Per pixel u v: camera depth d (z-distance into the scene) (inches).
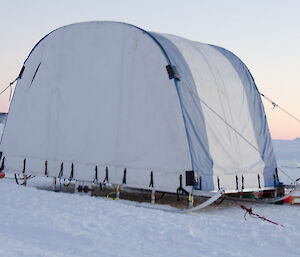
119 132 413.4
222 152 404.8
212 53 489.7
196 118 383.9
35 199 357.4
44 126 472.7
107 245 220.1
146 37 407.5
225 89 450.9
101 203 360.5
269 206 451.2
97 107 434.0
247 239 250.7
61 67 471.2
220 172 393.1
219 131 409.1
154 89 392.8
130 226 271.1
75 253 201.0
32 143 479.8
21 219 273.3
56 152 457.1
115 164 410.6
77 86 454.0
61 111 461.4
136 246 222.4
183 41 466.9
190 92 389.4
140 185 390.0
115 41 433.1
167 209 363.3
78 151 439.8
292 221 347.3
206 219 316.2
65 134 453.1
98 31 448.5
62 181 596.7
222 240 245.9
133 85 410.6
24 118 492.4
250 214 374.6
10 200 347.6
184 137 366.6
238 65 513.7
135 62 412.8
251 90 500.1
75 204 345.1
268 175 471.2
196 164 365.1
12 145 496.7
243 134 450.0
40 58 493.4
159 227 271.6
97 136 428.5
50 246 212.1
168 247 224.1
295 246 238.5
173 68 382.6
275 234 264.1
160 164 380.2
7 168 494.9
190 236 250.2
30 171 474.9
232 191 404.5
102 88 433.7
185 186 361.1
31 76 496.4
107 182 412.5
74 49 464.1
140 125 398.9
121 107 416.5
